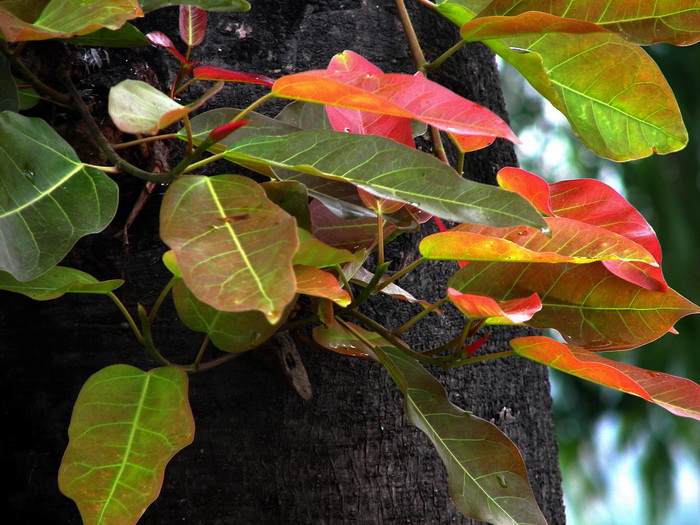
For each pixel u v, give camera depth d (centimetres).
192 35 146
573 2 147
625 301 145
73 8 136
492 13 149
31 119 139
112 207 138
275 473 150
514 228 143
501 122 134
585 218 146
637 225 145
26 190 137
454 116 134
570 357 139
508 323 142
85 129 149
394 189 135
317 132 138
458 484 142
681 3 146
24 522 150
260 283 127
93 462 139
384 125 144
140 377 141
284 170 144
